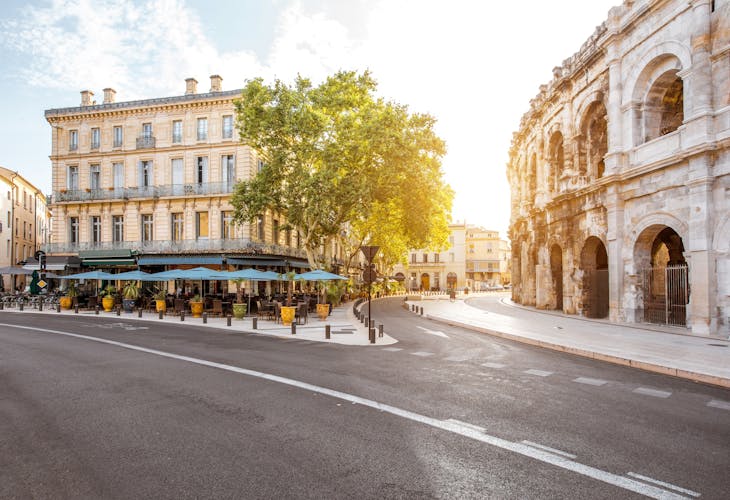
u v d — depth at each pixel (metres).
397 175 25.92
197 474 4.25
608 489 3.98
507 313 24.31
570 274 22.06
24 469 4.38
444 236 36.66
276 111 24.47
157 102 32.31
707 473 4.31
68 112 33.91
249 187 26.30
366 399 6.88
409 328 17.70
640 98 17.06
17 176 44.38
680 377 8.53
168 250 31.11
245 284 31.03
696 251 13.82
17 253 45.25
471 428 5.57
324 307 21.73
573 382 8.05
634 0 16.95
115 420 5.88
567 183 22.11
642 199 16.55
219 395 7.12
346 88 25.78
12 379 8.29
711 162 13.49
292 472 4.30
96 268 33.06
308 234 26.89
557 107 23.39
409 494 3.87
